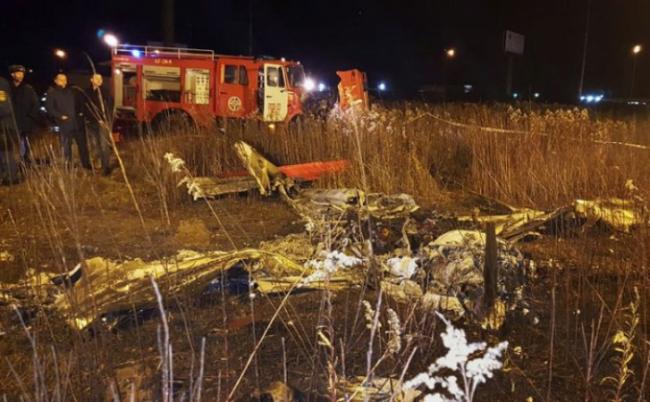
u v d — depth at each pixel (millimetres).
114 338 4145
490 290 4391
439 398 2324
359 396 3346
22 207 7047
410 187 8844
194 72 16031
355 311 4602
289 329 4391
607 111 23188
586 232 5902
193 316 4551
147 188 8633
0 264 5340
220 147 9945
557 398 3666
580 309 4809
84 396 3328
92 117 10047
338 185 8883
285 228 7254
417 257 5145
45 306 4473
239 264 5297
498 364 2277
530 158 8953
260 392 3529
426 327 4285
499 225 6695
